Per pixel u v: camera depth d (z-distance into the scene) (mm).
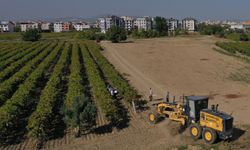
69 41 161250
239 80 65688
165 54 107250
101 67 75000
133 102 45094
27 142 34375
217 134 32156
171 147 32469
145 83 63406
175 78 68000
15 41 167250
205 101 34688
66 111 35719
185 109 35500
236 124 38688
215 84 62031
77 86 49594
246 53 108125
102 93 46562
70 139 35031
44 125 34781
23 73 62438
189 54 107188
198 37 198250
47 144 33781
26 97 45719
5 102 45250
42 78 63531
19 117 41781
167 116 38312
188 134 35188
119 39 156500
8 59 85312
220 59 95250
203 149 31375
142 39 183000
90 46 125188
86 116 35250
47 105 40531
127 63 88562
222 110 44781
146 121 40625
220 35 198250
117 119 39688
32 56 91375
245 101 49469
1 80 60812
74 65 71438
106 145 33344
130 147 32844
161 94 54750
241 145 31969
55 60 88750
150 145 33250
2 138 34875
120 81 55594
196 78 67750
